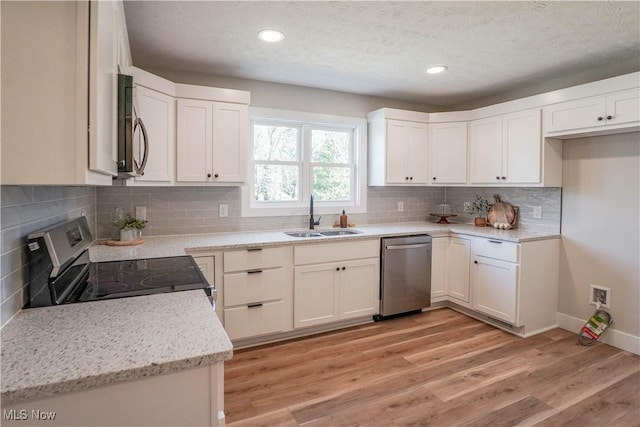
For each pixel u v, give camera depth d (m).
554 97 3.02
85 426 0.86
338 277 3.21
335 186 3.97
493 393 2.25
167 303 1.34
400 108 4.19
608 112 2.65
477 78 3.37
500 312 3.22
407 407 2.11
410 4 2.03
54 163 0.99
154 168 2.57
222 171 2.97
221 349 0.98
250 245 2.80
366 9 2.09
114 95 1.35
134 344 1.00
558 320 3.34
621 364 2.62
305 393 2.25
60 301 1.35
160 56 2.81
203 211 3.26
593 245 3.08
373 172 3.96
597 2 2.00
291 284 3.01
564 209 3.28
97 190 2.85
